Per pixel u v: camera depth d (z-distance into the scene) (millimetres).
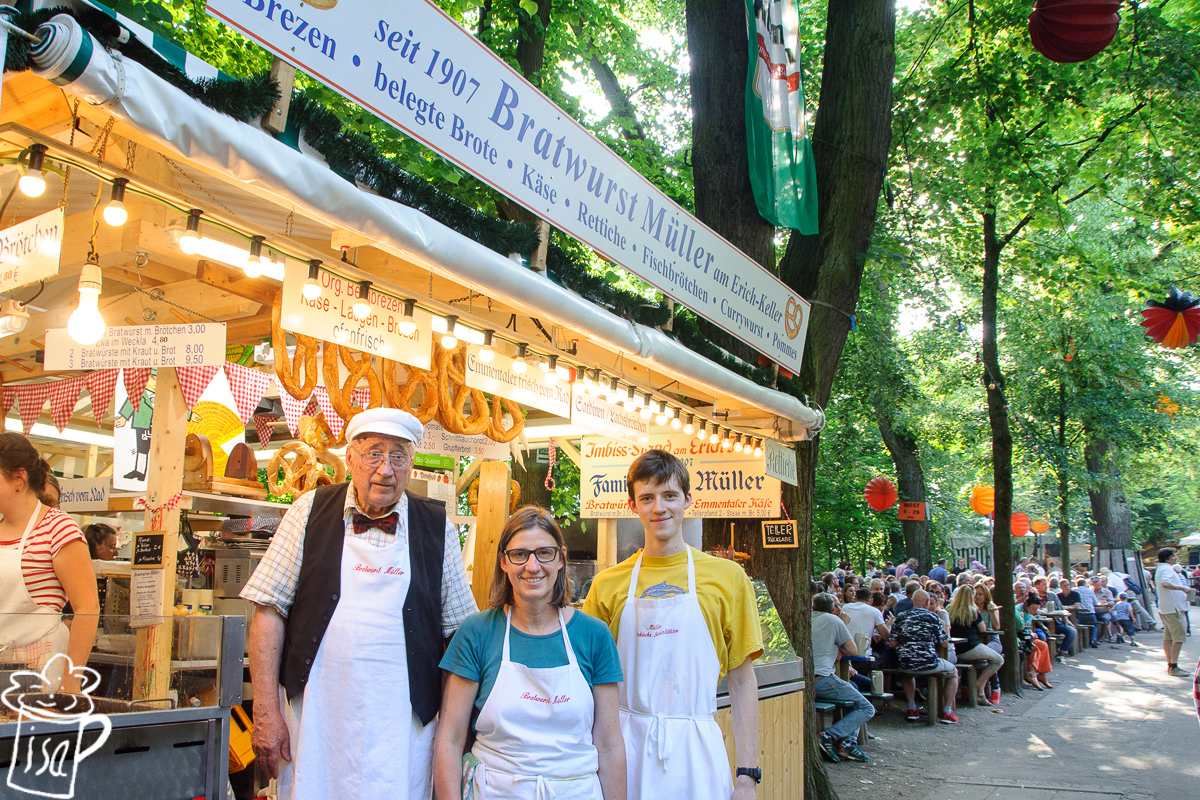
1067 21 5797
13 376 6000
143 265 4254
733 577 3293
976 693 11633
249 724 4617
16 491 3213
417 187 3180
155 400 4684
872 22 7871
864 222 7742
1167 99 11875
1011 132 12078
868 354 17312
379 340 3928
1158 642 20516
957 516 31703
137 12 2838
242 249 3338
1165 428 21156
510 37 9695
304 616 2723
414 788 2699
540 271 3836
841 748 8398
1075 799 6969
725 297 5457
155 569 4492
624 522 9109
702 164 7438
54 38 1979
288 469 6355
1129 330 19188
